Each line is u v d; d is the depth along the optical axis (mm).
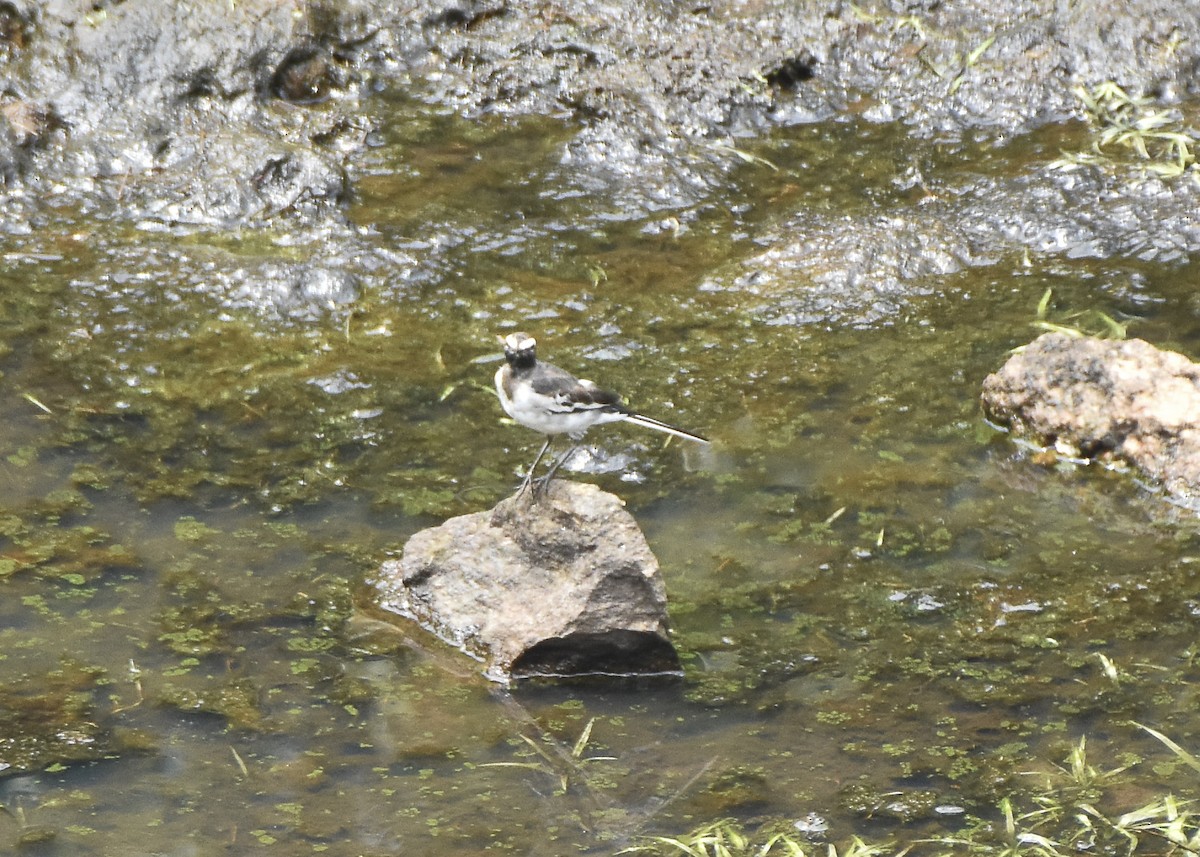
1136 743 10930
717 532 13312
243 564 12727
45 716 11016
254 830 10047
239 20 19141
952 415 14945
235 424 14516
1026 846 9961
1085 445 14305
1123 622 12227
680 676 11703
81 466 13844
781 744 10969
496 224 17609
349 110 19125
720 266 17062
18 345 15477
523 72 19594
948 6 20141
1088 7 19891
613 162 18609
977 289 16719
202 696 11305
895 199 18109
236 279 16500
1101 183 18000
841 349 15836
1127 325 16016
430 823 10156
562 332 15961
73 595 12273
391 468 14023
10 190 17719
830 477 14031
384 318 16156
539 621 11633
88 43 18750
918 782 10586
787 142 19109
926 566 12922
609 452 14312
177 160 18094
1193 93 19422
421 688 11523
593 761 10797
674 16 20094
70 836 9930
